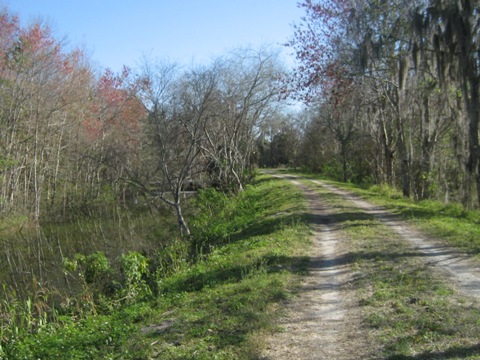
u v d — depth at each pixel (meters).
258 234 18.02
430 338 6.75
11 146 29.70
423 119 27.75
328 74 27.44
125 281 13.29
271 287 9.89
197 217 25.38
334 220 19.36
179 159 26.02
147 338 8.01
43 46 31.81
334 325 7.77
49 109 33.62
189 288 11.32
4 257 19.80
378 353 6.46
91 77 38.75
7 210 28.88
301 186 37.06
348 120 43.50
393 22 24.02
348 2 26.81
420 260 11.73
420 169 29.06
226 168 33.38
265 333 7.50
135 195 30.94
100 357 7.66
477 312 7.62
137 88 27.94
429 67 22.39
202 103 24.05
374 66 25.62
